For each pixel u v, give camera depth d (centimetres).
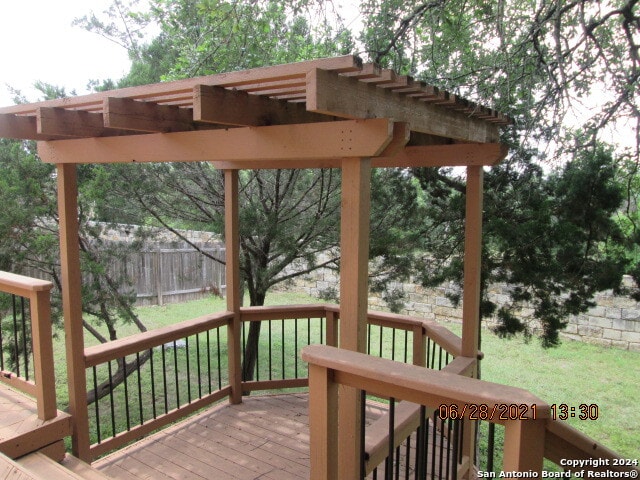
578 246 413
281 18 611
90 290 543
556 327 443
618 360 736
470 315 316
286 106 230
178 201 588
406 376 127
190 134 241
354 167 199
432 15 485
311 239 553
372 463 173
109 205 575
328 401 147
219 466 309
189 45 601
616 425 566
